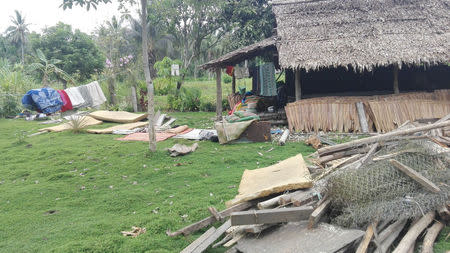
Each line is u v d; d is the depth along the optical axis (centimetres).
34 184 702
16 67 2277
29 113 1736
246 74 1664
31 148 1038
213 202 540
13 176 767
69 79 2197
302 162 566
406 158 462
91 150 960
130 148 959
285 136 963
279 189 444
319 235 347
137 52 2786
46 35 3147
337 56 1038
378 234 348
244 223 370
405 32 1105
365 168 442
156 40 2753
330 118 1036
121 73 1944
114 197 600
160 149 905
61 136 1199
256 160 790
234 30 1984
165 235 444
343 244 321
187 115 1644
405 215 367
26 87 1852
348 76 1429
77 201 594
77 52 3102
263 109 1305
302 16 1262
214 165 765
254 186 533
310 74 1470
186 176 695
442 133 633
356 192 389
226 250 392
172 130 1161
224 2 1812
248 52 1221
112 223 492
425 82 1348
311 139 902
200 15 1870
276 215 370
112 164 816
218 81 1339
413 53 1005
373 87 1406
